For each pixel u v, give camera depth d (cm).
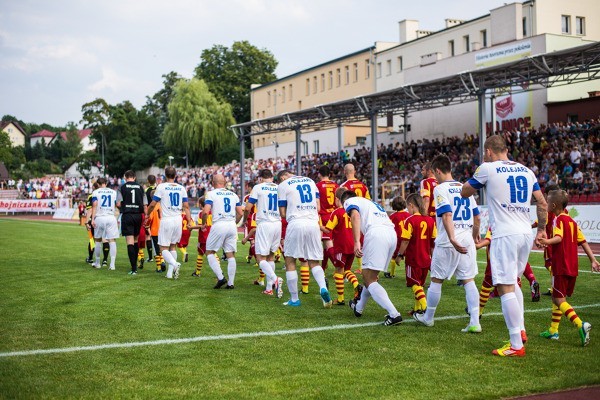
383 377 515
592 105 3025
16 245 1981
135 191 1268
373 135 2983
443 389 483
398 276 1205
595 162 2505
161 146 8081
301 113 3331
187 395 468
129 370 538
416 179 3169
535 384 495
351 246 877
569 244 654
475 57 3622
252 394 470
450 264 699
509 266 598
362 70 5462
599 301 895
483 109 2408
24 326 727
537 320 764
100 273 1275
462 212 699
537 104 3275
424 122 4044
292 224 866
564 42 3244
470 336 673
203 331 699
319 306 873
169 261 1186
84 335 677
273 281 963
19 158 10581
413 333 688
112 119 8725
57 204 4847
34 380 508
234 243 1054
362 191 1108
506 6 3544
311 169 4338
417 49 4709
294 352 601
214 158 6769
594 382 503
